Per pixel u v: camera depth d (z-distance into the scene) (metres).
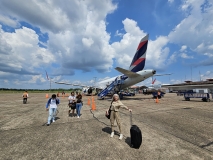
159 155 3.39
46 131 5.45
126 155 3.40
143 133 5.01
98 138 4.61
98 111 10.02
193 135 4.78
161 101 16.98
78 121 7.07
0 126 6.22
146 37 18.05
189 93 17.80
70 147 3.92
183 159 3.19
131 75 17.73
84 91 34.78
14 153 3.58
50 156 3.40
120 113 9.00
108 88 20.41
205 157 3.27
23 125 6.38
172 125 6.04
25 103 16.02
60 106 13.12
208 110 9.96
